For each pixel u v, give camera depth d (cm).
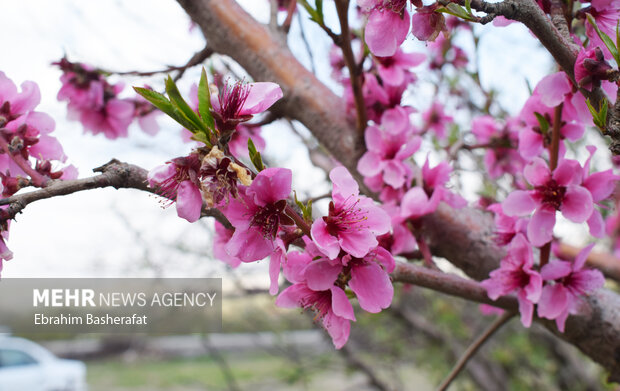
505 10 18
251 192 18
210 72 38
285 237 19
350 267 20
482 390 98
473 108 59
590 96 19
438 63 54
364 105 30
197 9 34
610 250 53
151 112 43
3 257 23
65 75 40
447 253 31
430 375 118
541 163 24
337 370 99
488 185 46
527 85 28
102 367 279
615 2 22
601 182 24
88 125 42
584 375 94
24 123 26
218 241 29
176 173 18
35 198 20
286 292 21
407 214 29
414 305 111
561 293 25
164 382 225
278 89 19
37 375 224
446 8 18
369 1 22
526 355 106
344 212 19
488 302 26
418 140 31
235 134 34
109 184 20
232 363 246
